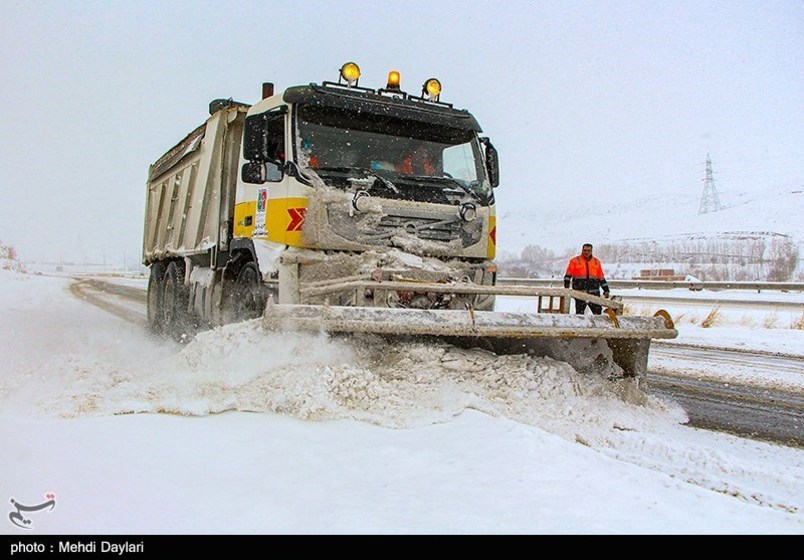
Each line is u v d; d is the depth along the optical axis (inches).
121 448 139.6
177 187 441.1
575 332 211.8
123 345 359.3
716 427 217.9
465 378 209.5
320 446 149.4
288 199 250.8
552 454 146.4
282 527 102.9
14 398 187.8
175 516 105.5
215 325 330.3
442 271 253.6
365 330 197.9
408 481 127.5
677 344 489.4
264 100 281.7
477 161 291.4
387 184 259.6
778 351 446.0
